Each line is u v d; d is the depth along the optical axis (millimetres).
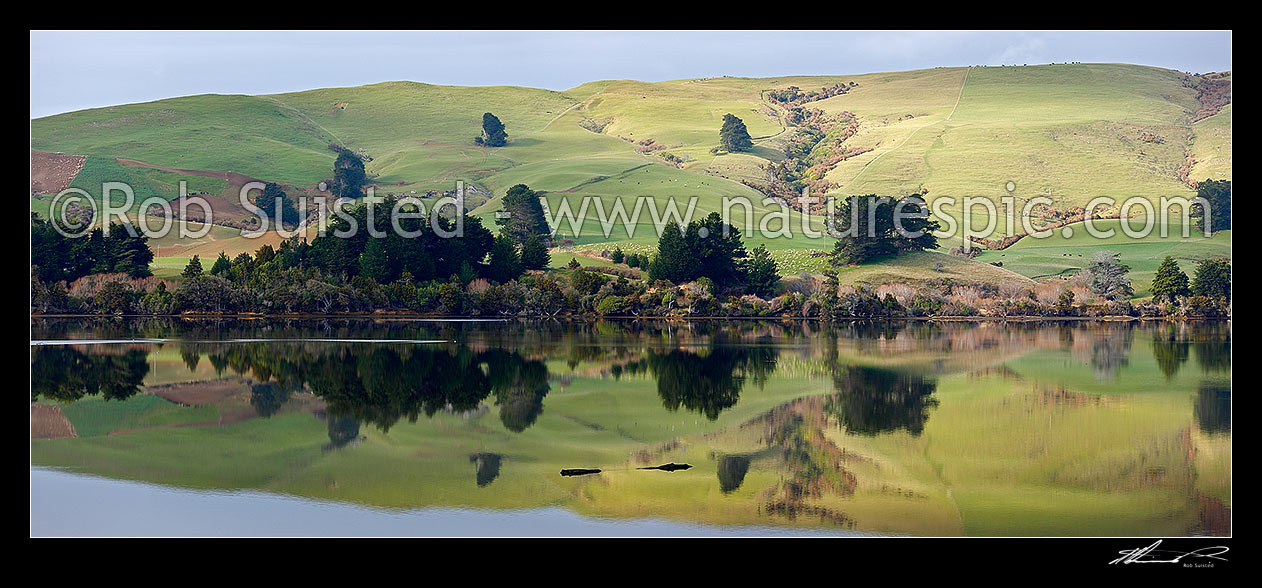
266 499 39688
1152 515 38844
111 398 60375
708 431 53000
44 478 42562
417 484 42062
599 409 58656
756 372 74688
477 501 39812
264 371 71875
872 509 39719
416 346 91000
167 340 93875
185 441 49250
